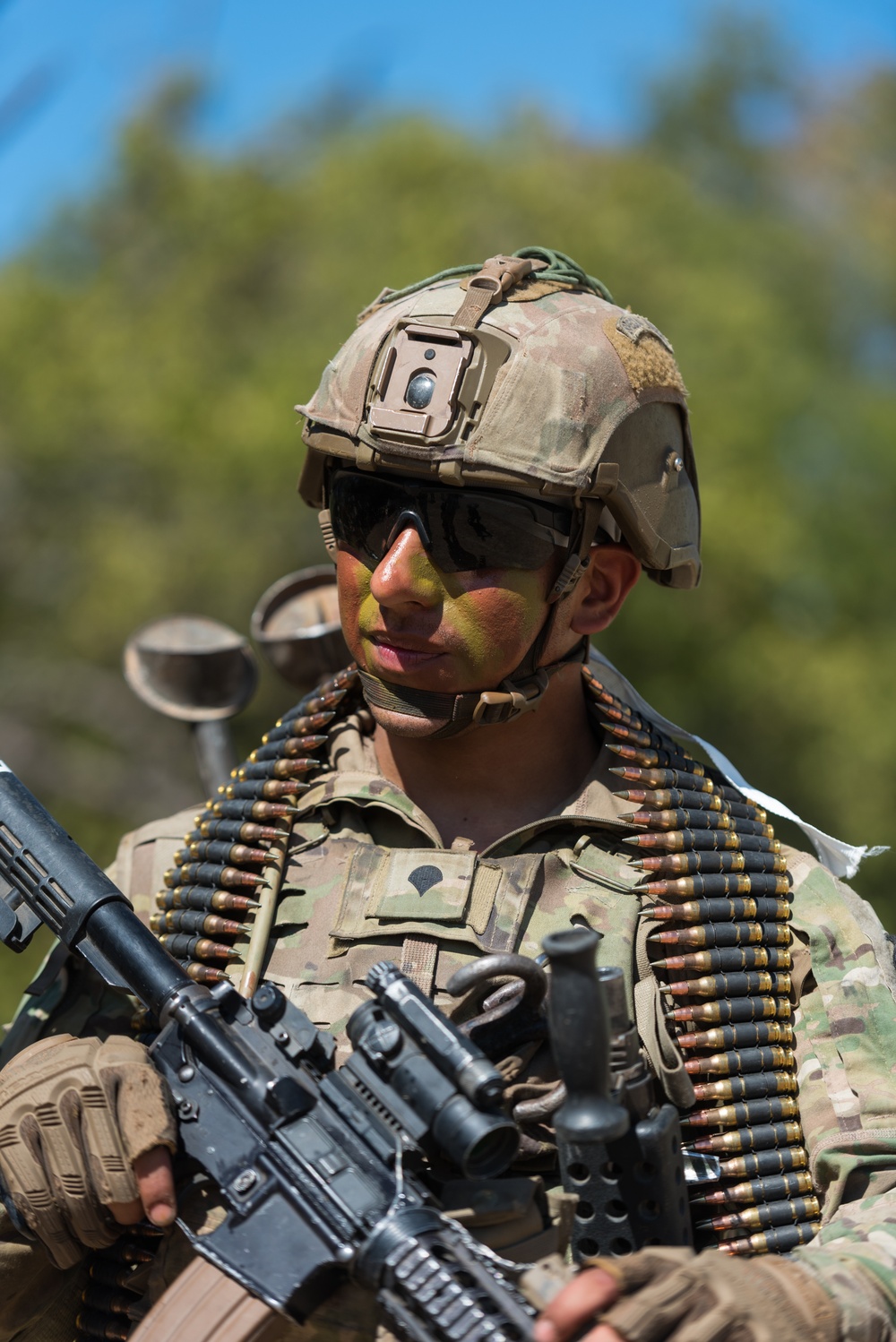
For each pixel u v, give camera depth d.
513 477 4.28
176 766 28.88
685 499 4.83
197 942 4.61
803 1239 4.12
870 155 47.66
